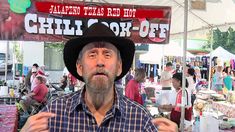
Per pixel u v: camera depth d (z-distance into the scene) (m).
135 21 5.25
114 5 5.14
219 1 5.91
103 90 1.70
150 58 16.22
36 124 1.52
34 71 9.57
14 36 4.92
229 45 34.75
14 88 10.51
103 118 1.74
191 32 8.94
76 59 1.86
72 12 5.02
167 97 6.22
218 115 5.49
